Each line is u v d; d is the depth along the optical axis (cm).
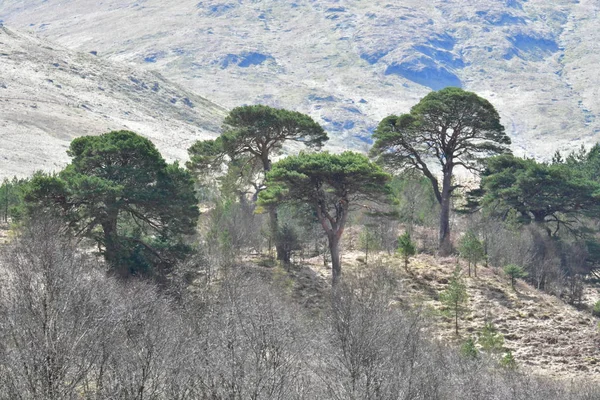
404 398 3166
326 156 6162
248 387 2684
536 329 5950
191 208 5559
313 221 6594
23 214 4966
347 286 5062
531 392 4328
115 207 5191
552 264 7244
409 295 6050
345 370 3234
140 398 2505
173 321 3584
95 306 3084
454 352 4738
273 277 5775
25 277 3141
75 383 2541
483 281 6675
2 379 2420
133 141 5553
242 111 6738
